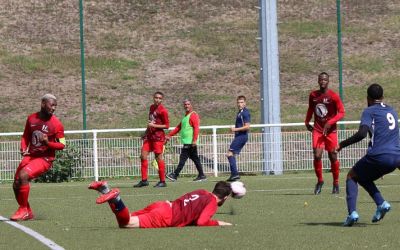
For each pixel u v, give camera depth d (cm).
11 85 6581
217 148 4038
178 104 6338
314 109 2770
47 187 3503
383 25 7625
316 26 7594
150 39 7431
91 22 7644
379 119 1798
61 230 1889
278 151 4091
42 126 2130
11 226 2002
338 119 2731
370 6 7975
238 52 7200
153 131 3362
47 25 7569
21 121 6016
